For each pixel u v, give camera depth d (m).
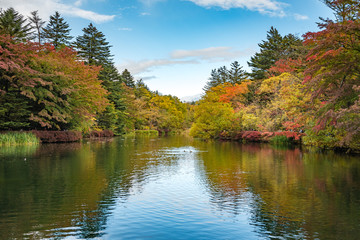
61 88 31.23
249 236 6.17
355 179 12.30
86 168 14.73
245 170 14.70
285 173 13.81
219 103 49.53
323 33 16.41
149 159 18.89
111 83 58.78
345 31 15.39
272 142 37.12
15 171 13.49
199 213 7.68
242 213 7.71
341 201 8.91
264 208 8.18
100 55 55.97
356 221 7.13
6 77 27.06
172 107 95.38
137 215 7.45
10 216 7.26
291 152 24.19
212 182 11.68
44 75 29.38
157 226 6.69
